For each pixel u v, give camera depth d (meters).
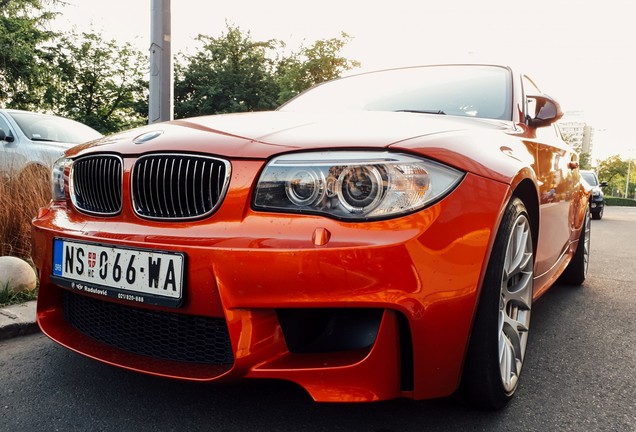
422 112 2.59
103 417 1.80
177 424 1.75
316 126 1.80
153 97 4.75
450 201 1.55
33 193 4.05
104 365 2.24
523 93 2.78
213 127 1.87
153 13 4.68
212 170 1.64
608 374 2.26
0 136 6.43
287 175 1.56
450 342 1.56
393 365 1.53
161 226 1.69
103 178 1.90
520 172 1.86
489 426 1.76
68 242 1.88
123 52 25.58
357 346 1.56
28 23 18.52
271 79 23.17
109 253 1.74
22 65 18.86
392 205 1.50
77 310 2.03
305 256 1.46
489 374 1.72
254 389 2.01
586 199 3.92
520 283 2.09
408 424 1.77
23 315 2.71
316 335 1.62
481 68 2.96
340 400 1.50
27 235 3.86
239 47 23.83
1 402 1.90
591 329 2.92
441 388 1.60
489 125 2.26
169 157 1.72
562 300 3.61
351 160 1.53
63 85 24.05
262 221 1.54
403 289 1.46
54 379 2.10
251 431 1.71
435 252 1.49
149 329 1.78
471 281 1.56
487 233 1.61
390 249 1.45
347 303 1.45
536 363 2.38
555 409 1.91
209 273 1.54
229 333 1.52
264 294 1.49
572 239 3.54
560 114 2.55
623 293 3.86
